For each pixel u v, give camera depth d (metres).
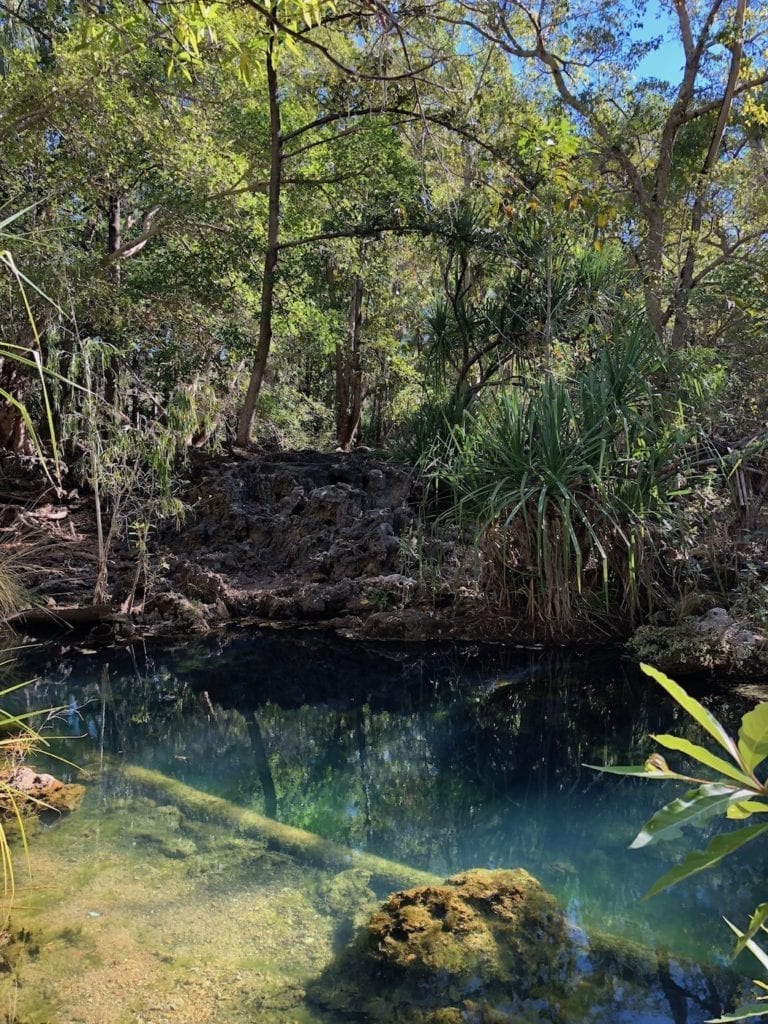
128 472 5.97
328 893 2.17
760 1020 1.62
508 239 7.20
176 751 3.45
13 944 1.89
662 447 4.60
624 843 2.54
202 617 5.45
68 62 6.66
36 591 5.64
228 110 8.93
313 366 19.42
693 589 4.70
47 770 3.13
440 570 5.41
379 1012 1.65
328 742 3.58
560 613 4.78
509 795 2.96
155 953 1.87
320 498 6.51
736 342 6.99
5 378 7.67
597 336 5.90
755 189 8.88
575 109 9.52
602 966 1.82
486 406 5.89
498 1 5.73
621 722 3.61
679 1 9.01
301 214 9.82
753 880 2.28
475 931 1.93
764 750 0.66
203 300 9.30
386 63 4.86
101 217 10.36
